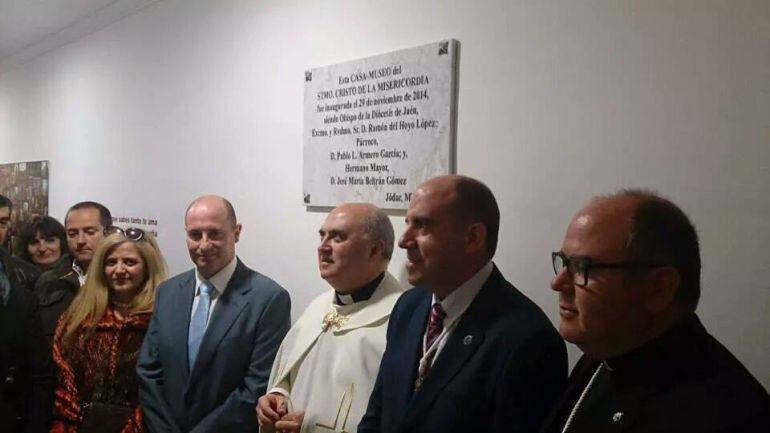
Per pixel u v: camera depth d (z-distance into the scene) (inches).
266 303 75.4
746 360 49.2
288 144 93.7
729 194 49.9
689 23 52.0
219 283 77.0
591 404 37.1
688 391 31.9
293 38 93.0
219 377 72.6
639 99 55.0
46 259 119.3
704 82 51.3
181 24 117.4
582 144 58.7
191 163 114.7
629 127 55.6
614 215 34.3
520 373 44.1
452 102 69.4
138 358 78.9
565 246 36.2
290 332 69.9
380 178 77.4
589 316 34.4
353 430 58.4
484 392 45.6
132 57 132.6
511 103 64.4
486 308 48.8
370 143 78.7
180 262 117.3
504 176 64.9
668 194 53.2
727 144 50.0
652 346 34.1
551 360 44.9
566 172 59.9
